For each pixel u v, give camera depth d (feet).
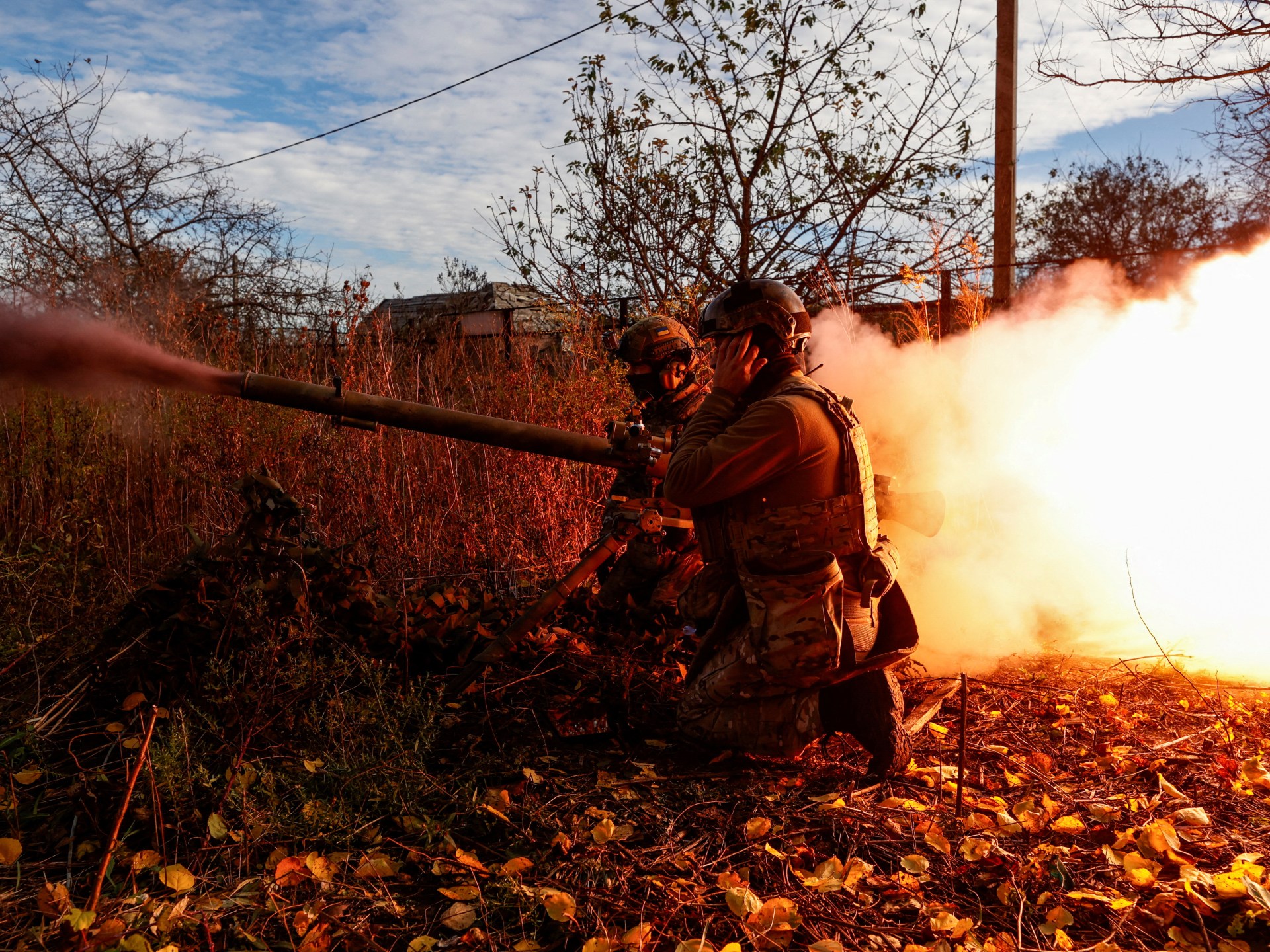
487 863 7.07
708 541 8.44
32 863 6.86
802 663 7.73
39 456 14.94
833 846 7.39
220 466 14.58
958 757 8.73
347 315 15.72
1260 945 6.14
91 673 9.02
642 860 7.07
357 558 12.94
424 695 9.50
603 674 10.02
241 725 8.20
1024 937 6.29
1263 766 8.50
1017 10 23.08
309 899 6.53
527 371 15.65
